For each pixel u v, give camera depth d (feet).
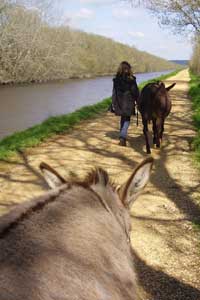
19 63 146.10
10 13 142.51
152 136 36.06
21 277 3.64
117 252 4.79
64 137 35.73
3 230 4.00
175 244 15.96
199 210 19.25
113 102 31.50
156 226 17.47
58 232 4.23
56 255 3.99
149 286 13.19
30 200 4.68
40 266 3.80
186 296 12.81
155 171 25.05
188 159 27.81
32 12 154.61
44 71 163.32
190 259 14.92
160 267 14.34
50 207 4.54
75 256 4.14
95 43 280.92
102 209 5.03
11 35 140.97
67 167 25.61
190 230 17.17
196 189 21.95
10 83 146.41
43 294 3.62
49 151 30.12
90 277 4.10
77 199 4.87
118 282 4.50
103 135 36.60
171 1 67.77
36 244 3.99
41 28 158.81
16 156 28.37
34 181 22.85
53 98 98.84
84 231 4.45
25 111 73.97
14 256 3.79
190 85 101.45
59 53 178.50
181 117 47.11
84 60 254.06
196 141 31.40
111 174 24.36
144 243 15.97
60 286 3.79
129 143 33.09
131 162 27.25
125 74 31.09
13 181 22.80
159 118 30.22
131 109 31.19
